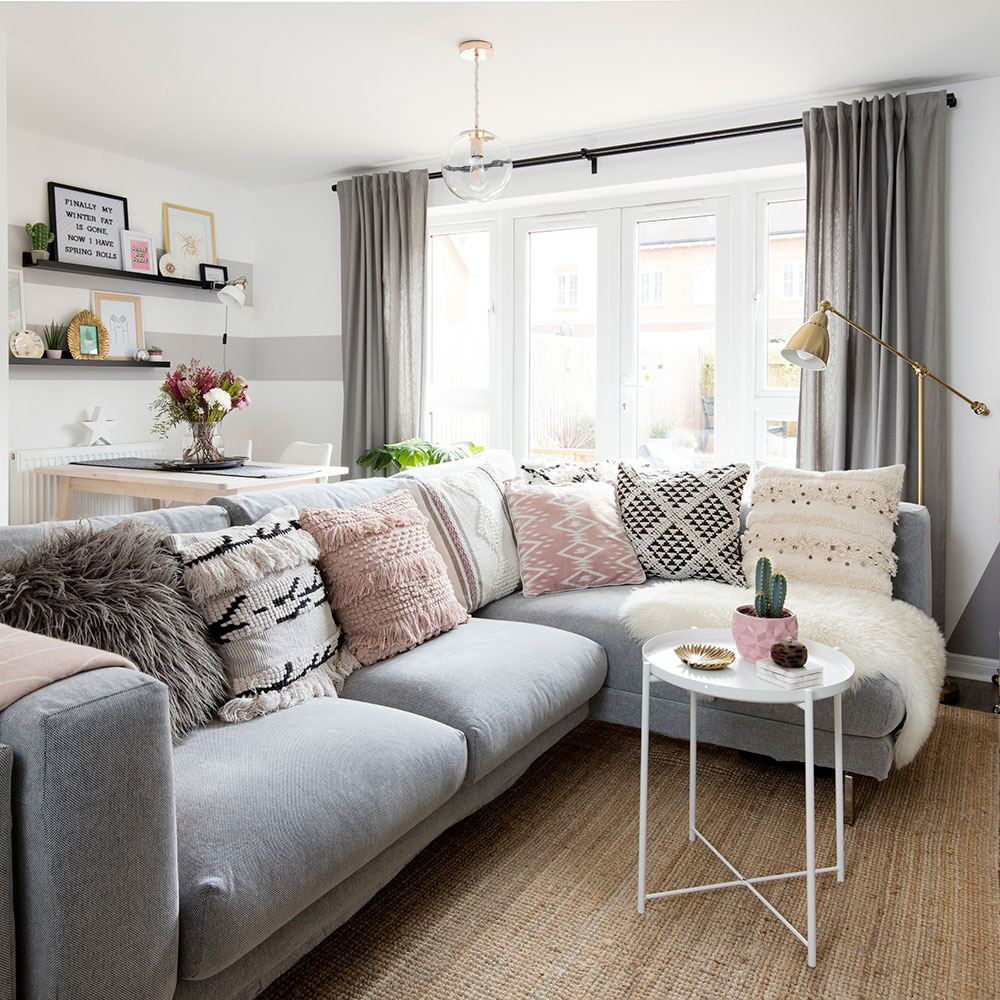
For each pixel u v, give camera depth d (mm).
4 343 3188
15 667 1208
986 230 3377
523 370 4641
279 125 4000
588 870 2004
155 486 3801
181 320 4906
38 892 1094
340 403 5059
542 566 2941
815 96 3592
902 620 2502
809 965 1650
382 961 1670
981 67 3256
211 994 1323
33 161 4133
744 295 4062
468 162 3010
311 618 2025
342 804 1506
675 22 2877
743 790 2430
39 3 2768
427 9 2783
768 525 2959
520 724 2059
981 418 3424
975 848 2104
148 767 1188
